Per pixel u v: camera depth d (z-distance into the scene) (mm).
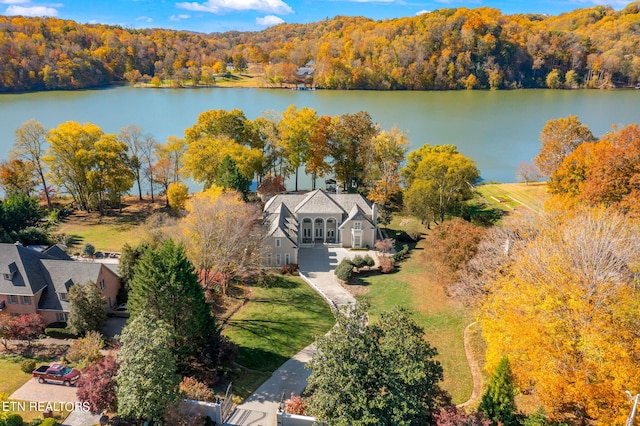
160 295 39312
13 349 43875
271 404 38438
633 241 42500
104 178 86438
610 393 29062
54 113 166750
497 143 134000
